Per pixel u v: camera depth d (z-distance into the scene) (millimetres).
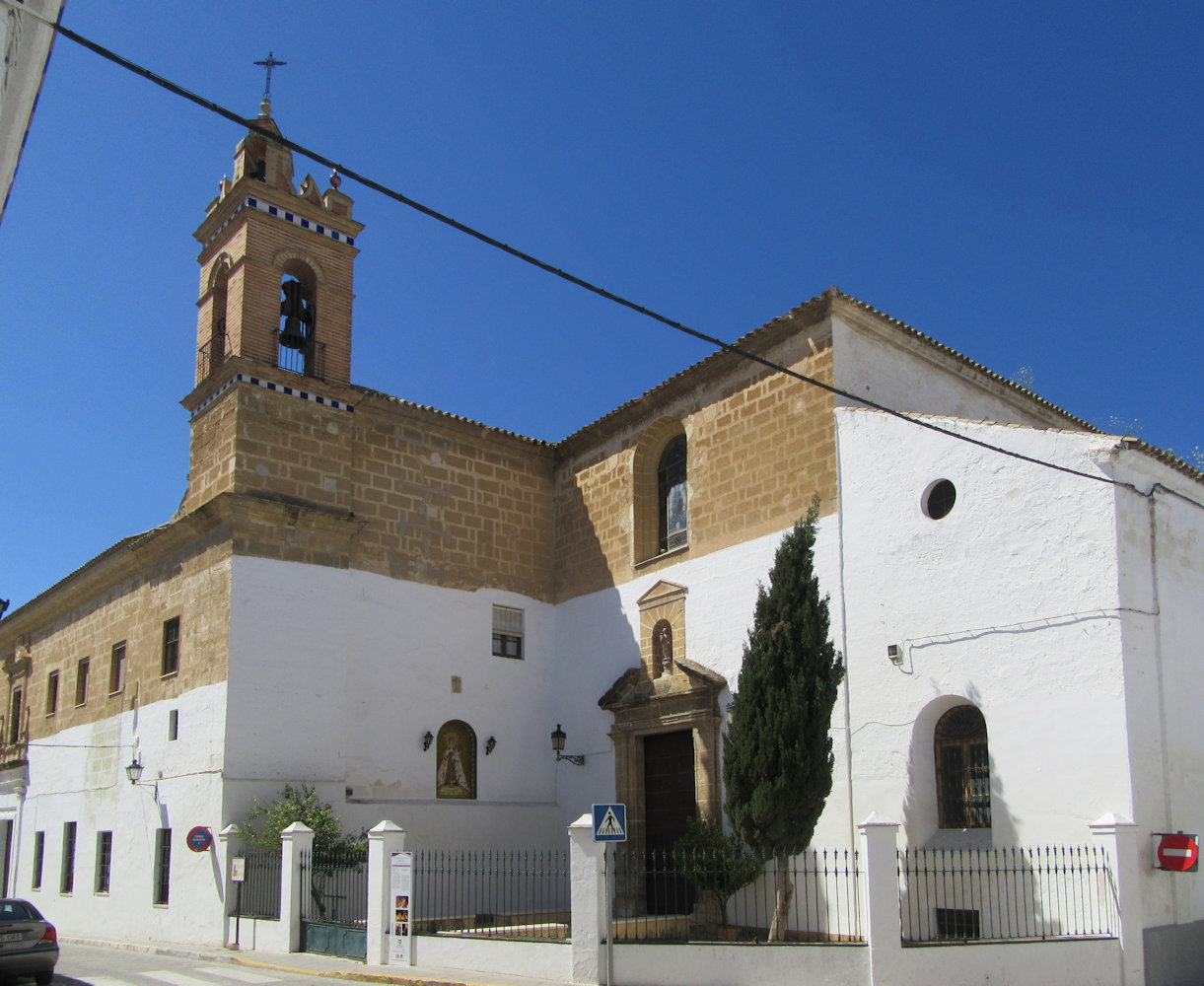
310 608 19688
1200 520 15281
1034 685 14227
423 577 21438
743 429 19297
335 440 20766
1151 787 13297
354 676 19984
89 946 20625
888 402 18469
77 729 24984
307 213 21438
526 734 22156
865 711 16156
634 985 12555
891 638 16031
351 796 19391
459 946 13922
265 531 19469
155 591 21938
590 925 12711
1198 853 13398
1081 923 13078
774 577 15328
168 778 19984
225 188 21938
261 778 18438
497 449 23328
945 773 15344
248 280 20312
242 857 17750
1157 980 12625
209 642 19234
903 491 16328
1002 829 14203
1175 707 13945
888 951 11945
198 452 20609
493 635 22266
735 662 18531
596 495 22766
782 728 14430
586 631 22266
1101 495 13961
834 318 17906
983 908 14242
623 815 13070
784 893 14195
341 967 14414
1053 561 14312
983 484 15320
